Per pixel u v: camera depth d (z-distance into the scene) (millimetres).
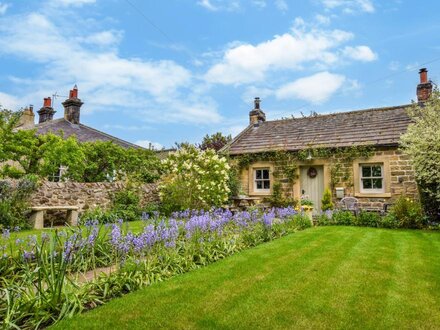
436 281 4602
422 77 14359
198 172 12500
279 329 3229
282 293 4137
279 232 8750
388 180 12414
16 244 5129
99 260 5336
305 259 5844
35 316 3328
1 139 11852
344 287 4355
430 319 3426
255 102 18891
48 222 10516
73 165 13297
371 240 7770
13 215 9000
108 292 4078
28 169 12703
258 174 15273
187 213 7398
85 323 3283
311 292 4176
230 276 4820
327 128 15172
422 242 7516
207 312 3586
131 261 4801
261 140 16109
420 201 10789
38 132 16891
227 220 7512
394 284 4473
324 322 3367
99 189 12133
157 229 5617
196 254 5781
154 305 3752
